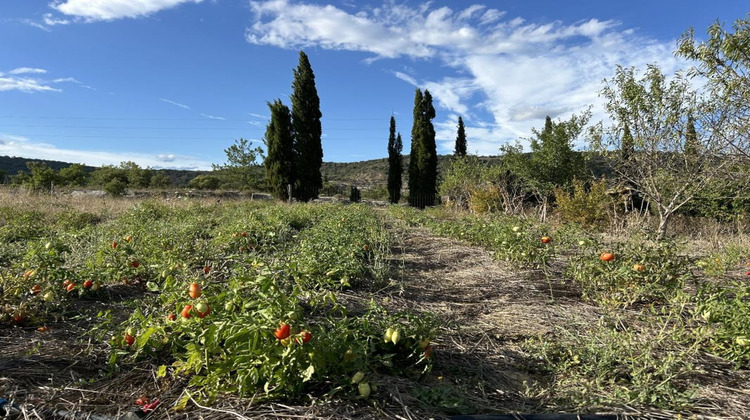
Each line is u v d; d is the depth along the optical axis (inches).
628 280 153.4
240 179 1267.2
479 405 87.4
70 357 102.4
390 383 90.7
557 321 140.1
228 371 79.1
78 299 149.9
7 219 360.5
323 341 82.8
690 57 237.5
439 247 312.0
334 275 172.6
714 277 193.6
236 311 92.4
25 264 140.8
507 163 556.7
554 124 525.3
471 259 258.1
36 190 737.0
